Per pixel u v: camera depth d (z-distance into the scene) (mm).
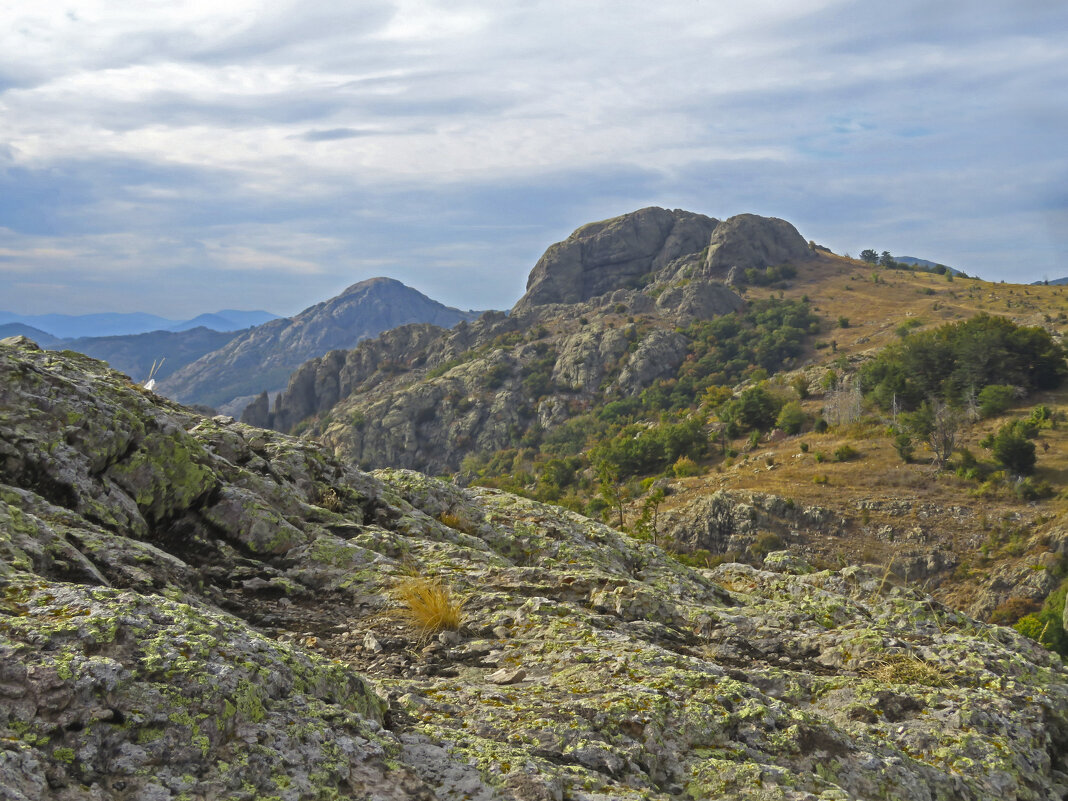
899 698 7711
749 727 6066
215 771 3840
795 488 110562
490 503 15711
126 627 4465
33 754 3504
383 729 4859
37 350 11484
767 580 13555
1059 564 84062
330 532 11148
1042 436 116875
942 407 127250
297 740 4254
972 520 96812
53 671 3906
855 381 151750
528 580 10391
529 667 7324
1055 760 7504
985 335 142125
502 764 4711
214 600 8531
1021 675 8812
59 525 7684
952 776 6309
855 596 12219
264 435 13844
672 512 110250
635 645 7742
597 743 5383
